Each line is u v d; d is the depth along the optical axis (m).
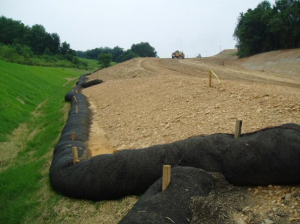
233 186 4.34
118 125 9.75
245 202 3.95
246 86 10.16
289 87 12.34
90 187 5.29
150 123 8.83
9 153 10.45
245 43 42.34
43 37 69.94
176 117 8.52
